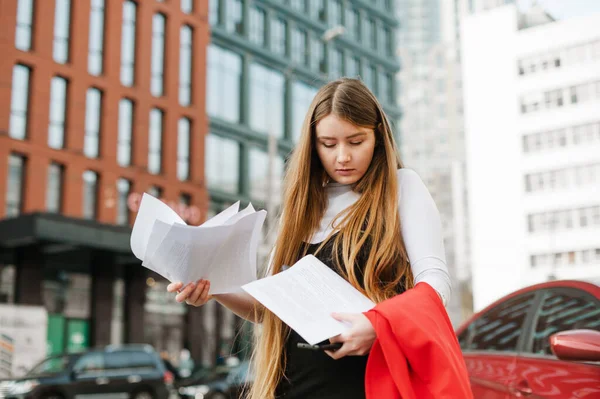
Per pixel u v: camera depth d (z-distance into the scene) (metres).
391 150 1.69
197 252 1.59
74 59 28.61
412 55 118.81
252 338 1.88
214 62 35.53
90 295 28.23
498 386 2.86
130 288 29.56
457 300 53.81
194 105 33.53
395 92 48.38
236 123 35.94
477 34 53.66
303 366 1.55
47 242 25.14
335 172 1.67
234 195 34.72
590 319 2.57
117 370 14.57
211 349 32.19
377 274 1.56
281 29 40.12
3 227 23.92
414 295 1.38
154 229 1.54
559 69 49.78
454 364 1.29
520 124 51.31
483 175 52.44
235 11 37.31
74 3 28.97
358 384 1.49
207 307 32.72
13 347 18.23
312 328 1.35
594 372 2.34
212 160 34.12
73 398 13.81
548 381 2.54
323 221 1.73
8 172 26.03
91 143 28.84
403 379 1.29
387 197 1.65
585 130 48.53
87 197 28.34
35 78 27.11
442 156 107.25
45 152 27.05
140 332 29.41
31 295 25.30
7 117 26.12
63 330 27.09
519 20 51.91
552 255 49.62
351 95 1.64
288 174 1.81
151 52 31.92
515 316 3.16
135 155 30.38
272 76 38.78
